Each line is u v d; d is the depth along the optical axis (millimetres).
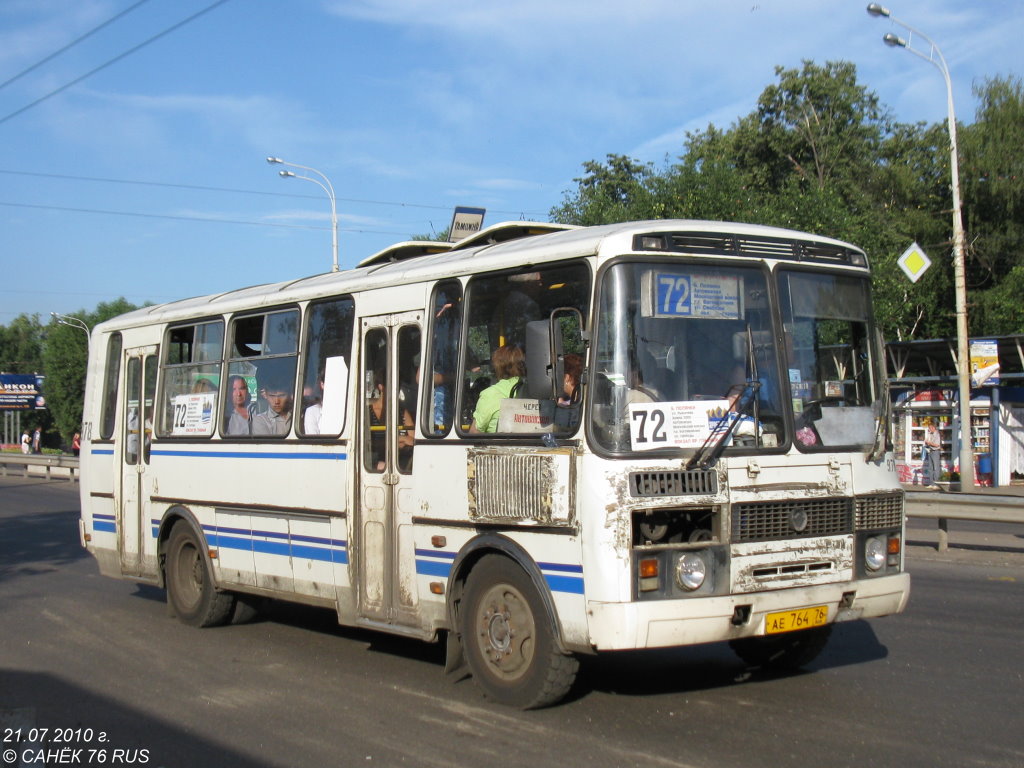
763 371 6289
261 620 9938
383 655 8281
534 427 6250
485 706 6547
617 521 5680
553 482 5984
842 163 43312
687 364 6035
